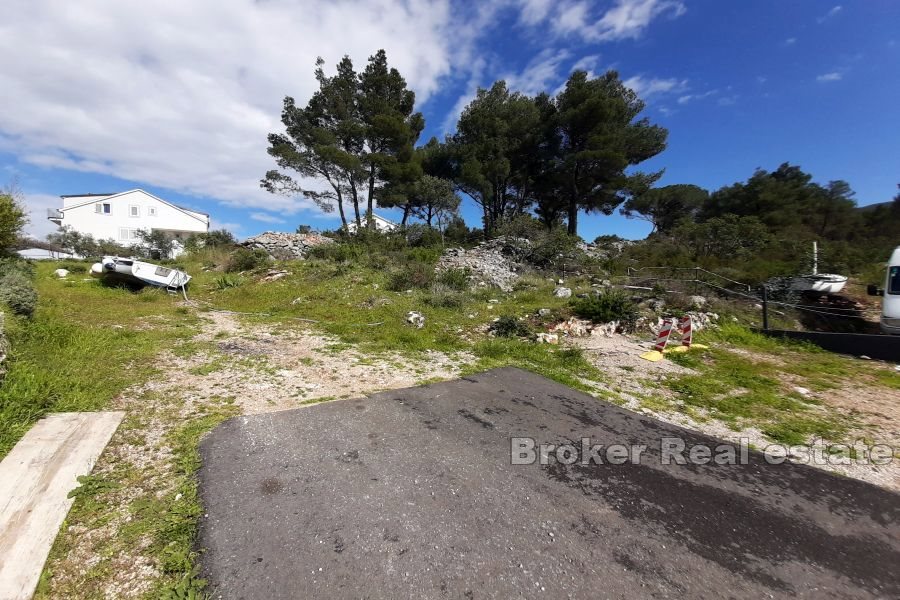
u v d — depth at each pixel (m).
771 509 2.66
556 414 4.12
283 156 22.91
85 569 1.88
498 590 1.88
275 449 3.08
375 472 2.84
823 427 4.05
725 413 4.44
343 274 13.07
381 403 4.16
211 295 11.53
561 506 2.57
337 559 2.01
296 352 6.07
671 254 16.52
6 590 1.72
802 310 10.11
